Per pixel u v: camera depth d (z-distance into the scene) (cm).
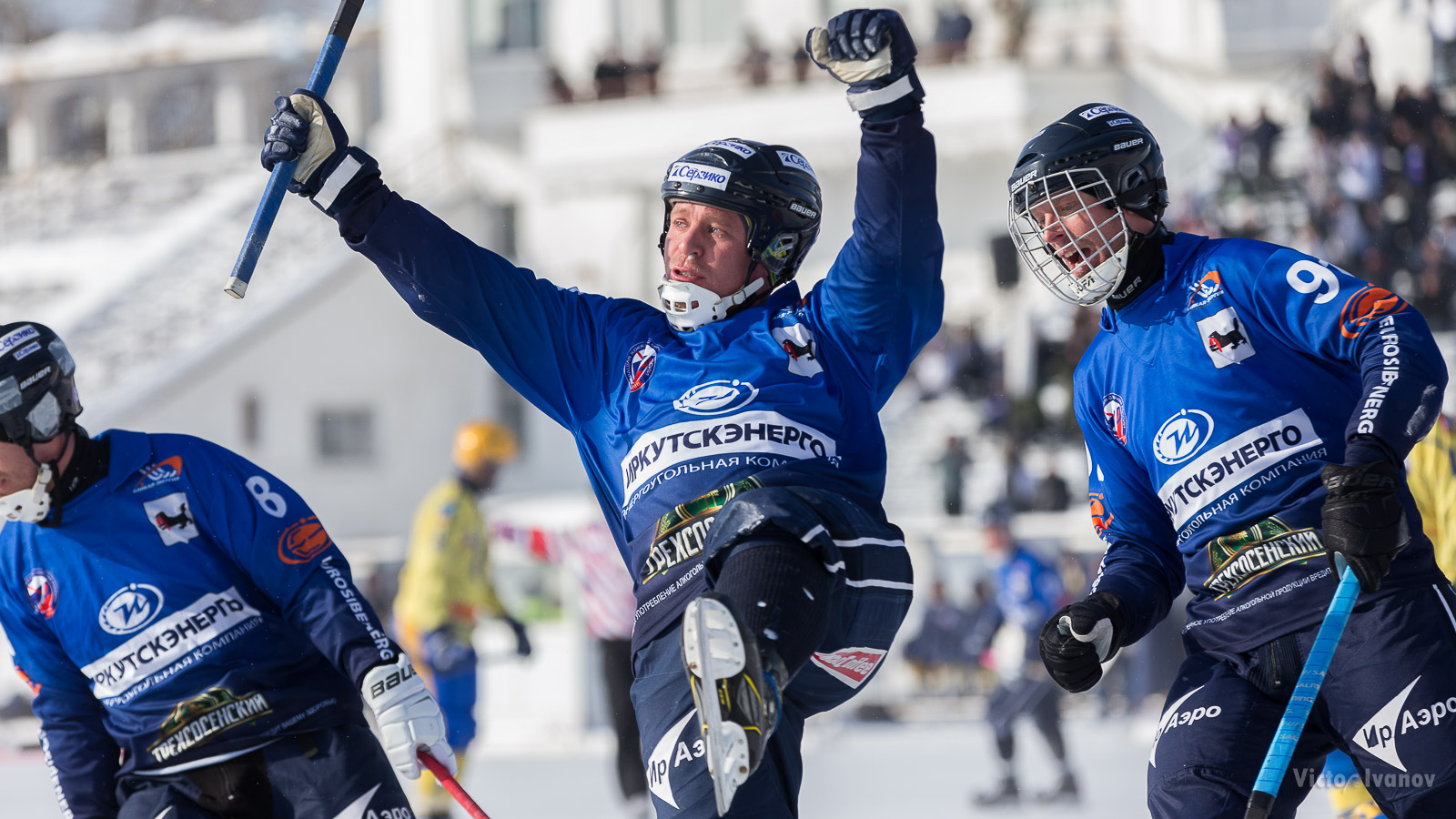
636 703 580
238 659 661
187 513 658
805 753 2244
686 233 611
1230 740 588
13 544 666
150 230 5391
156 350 4459
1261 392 594
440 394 4700
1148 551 650
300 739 662
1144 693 2589
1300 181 3553
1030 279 4297
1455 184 3303
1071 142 607
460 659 1520
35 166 6581
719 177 605
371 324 4619
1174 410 608
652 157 4597
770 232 609
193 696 657
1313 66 4275
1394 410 547
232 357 4366
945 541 2898
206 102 6675
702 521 570
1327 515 542
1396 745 569
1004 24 4341
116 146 6588
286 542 654
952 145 4338
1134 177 607
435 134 5109
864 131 597
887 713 2717
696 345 602
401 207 611
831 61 588
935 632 2717
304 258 4844
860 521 566
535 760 2338
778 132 4453
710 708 489
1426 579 583
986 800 1678
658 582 575
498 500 4419
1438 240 3139
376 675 636
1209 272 605
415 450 4659
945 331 3875
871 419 608
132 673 659
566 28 5009
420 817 1380
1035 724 1681
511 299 620
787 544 529
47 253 5384
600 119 4644
